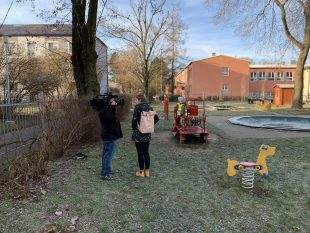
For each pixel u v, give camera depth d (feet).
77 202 20.36
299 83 111.65
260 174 27.04
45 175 24.90
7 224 17.35
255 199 21.93
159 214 19.31
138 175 26.30
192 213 19.60
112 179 25.17
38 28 153.28
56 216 18.42
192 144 40.27
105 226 17.62
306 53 108.68
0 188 21.58
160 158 32.63
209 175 26.76
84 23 47.26
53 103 30.78
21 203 19.85
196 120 44.19
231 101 207.82
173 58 213.25
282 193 23.15
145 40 170.40
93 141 38.55
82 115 35.83
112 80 233.35
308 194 23.12
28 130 27.25
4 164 23.91
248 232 17.70
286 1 106.11
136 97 25.75
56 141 30.94
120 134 25.62
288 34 109.19
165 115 73.97
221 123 64.95
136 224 18.01
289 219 19.33
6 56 72.74
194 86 220.23
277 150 36.76
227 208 20.44
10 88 72.84
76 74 47.93
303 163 31.07
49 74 79.87
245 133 49.93
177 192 22.80
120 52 172.14
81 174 26.13
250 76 229.45
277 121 77.92
